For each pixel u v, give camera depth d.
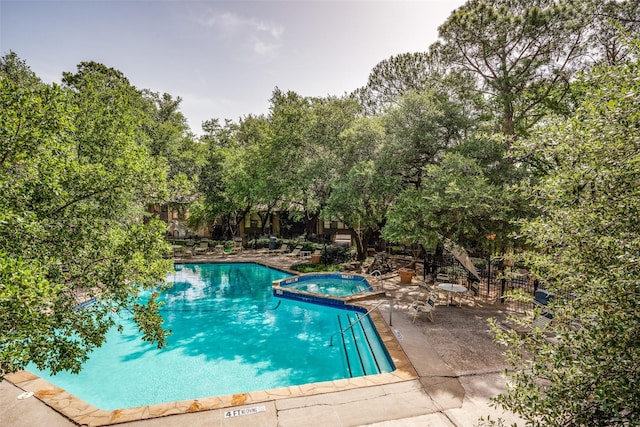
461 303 10.59
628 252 2.41
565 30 10.34
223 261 19.86
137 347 8.77
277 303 12.80
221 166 25.39
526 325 3.18
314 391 5.41
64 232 4.78
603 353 2.33
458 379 5.80
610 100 2.73
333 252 19.62
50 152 4.88
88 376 7.27
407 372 6.05
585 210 2.79
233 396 5.26
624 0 9.95
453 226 10.91
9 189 4.23
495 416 4.68
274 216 33.59
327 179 16.98
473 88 13.52
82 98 10.38
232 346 8.88
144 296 13.77
